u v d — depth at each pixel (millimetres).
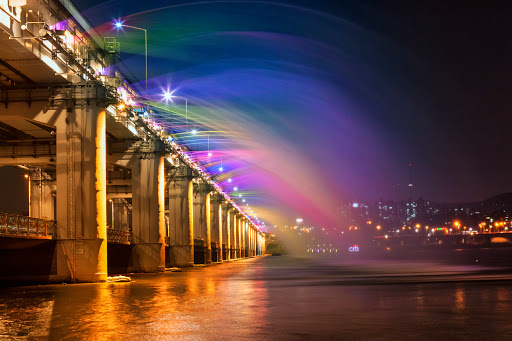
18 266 36812
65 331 14359
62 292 28359
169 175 73750
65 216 37562
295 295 24484
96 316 17469
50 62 34688
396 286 29000
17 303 22375
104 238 38062
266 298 23094
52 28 33375
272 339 12750
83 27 38312
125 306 20453
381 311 17562
